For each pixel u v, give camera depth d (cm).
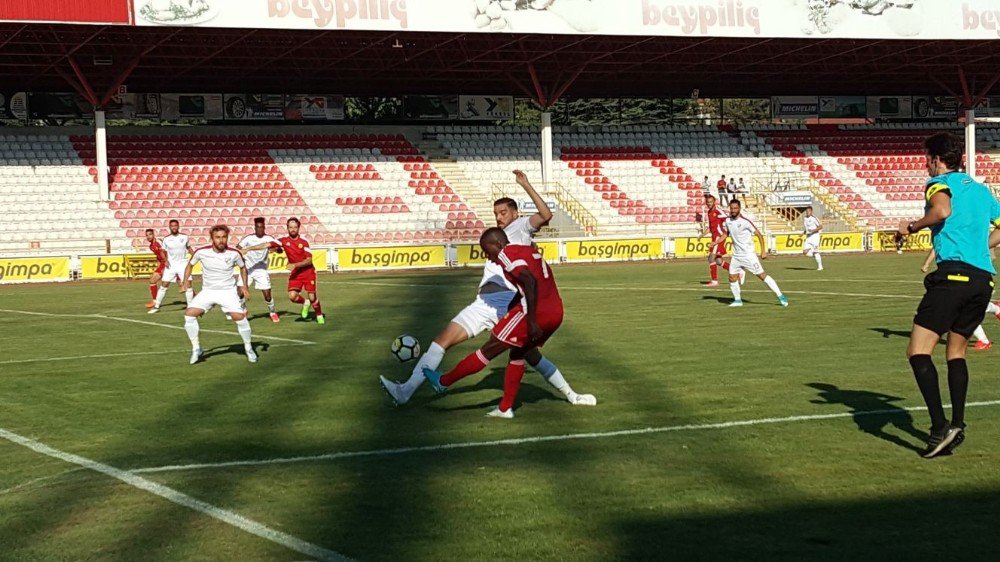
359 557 530
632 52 4100
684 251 3981
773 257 3850
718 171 4747
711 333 1465
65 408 975
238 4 3088
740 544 541
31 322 1861
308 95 4566
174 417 916
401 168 4384
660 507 607
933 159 739
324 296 2388
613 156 4716
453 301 2172
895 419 838
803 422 833
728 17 3572
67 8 2931
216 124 4491
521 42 3906
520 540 552
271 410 941
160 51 3722
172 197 3959
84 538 571
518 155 4634
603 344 1369
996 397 928
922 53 4312
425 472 698
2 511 628
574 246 3803
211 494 654
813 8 3634
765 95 5300
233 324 1769
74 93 4228
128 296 2534
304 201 4112
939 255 725
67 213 3738
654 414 879
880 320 1592
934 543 539
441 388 902
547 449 758
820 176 4809
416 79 4484
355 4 3206
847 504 608
